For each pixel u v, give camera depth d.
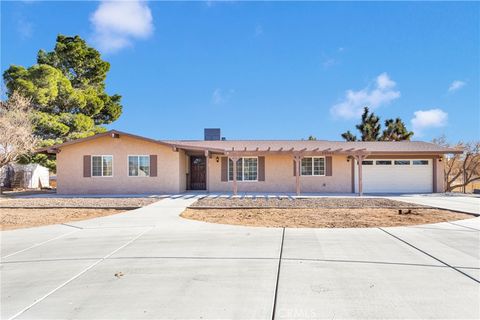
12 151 20.09
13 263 5.21
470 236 7.02
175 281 4.31
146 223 8.77
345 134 39.09
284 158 20.16
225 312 3.38
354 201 14.23
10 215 10.69
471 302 3.58
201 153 21.52
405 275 4.49
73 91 27.62
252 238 6.88
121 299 3.74
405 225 8.55
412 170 20.14
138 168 19.09
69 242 6.65
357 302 3.60
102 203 13.62
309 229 7.86
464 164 22.45
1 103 22.50
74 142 18.83
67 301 3.70
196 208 11.76
